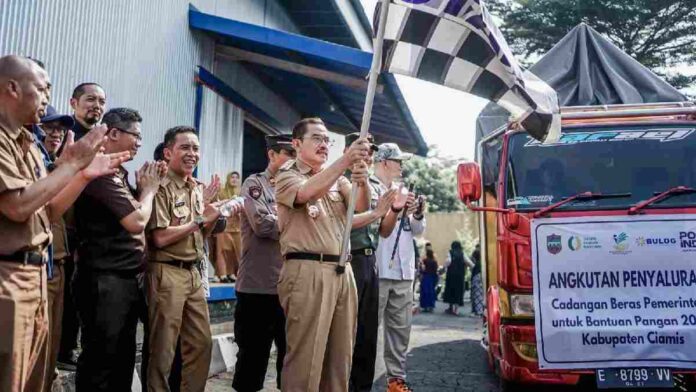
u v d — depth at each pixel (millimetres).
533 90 3904
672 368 4453
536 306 4605
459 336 10227
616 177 4949
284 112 12438
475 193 5004
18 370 2795
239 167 9867
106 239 3834
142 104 6949
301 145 3953
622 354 4492
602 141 5102
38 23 5324
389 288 5234
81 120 4277
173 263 4172
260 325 4879
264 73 10672
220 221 4812
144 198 3848
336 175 3494
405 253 5301
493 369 6742
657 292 4543
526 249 4738
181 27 7844
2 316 2748
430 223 33344
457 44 3664
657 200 4691
